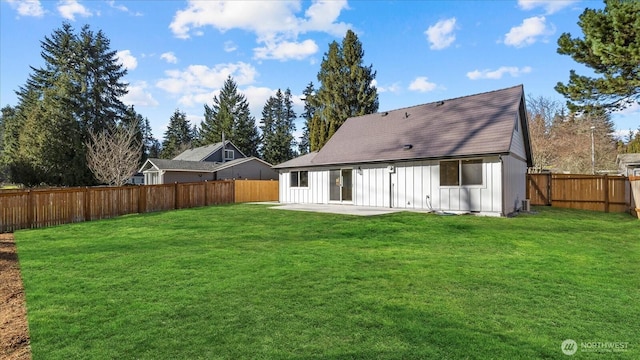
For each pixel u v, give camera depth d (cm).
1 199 1132
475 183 1299
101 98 3922
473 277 524
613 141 3703
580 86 1305
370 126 1978
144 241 859
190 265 608
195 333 345
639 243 780
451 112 1650
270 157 5384
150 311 404
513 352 302
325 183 1875
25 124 3769
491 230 932
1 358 306
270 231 965
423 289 471
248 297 444
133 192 1583
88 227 1163
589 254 674
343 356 297
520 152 1564
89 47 3891
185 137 7056
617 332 340
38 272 585
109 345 325
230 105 5759
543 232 906
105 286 500
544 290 466
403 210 1430
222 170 3478
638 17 1055
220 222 1168
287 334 339
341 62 3612
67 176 3347
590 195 1627
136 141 3675
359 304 417
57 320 384
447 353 300
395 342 321
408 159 1467
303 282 504
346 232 925
